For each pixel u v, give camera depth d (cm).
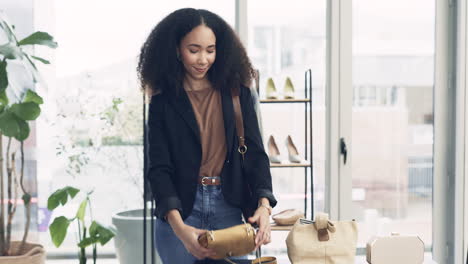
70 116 352
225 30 185
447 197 375
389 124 370
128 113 357
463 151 363
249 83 192
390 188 373
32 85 341
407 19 367
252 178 186
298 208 367
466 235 367
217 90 189
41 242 353
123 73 355
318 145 366
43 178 351
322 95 365
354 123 368
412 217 376
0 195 322
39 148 349
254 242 171
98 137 355
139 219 343
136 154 359
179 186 184
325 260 207
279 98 352
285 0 360
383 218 374
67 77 351
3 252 301
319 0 362
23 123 285
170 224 178
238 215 188
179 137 184
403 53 368
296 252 208
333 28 361
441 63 369
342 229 211
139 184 360
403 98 370
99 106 354
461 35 359
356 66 366
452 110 370
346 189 368
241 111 188
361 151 370
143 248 336
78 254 334
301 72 362
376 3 365
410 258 210
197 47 178
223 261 178
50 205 286
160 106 187
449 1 367
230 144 183
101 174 357
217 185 186
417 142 374
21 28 340
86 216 357
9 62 332
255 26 359
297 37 362
